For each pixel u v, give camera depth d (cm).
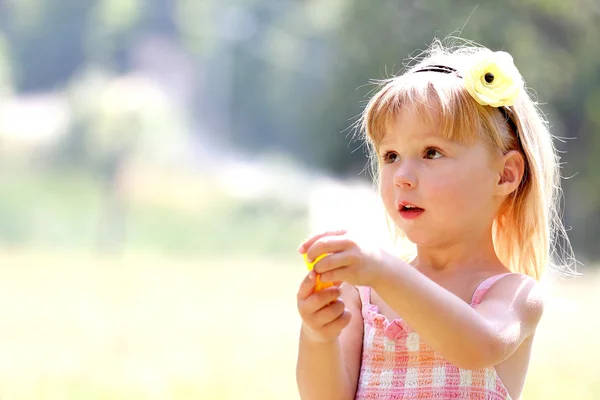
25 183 4566
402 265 291
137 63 7356
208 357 1024
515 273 332
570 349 966
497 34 3130
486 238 339
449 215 325
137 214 4253
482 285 328
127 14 7406
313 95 5197
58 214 4203
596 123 3300
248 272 2327
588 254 3225
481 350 294
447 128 323
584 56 3284
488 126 330
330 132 3894
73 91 5697
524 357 334
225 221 4188
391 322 332
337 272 287
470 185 326
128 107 4934
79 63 7394
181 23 7412
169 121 5175
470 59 342
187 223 4166
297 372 328
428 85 329
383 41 3406
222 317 1441
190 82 7256
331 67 4125
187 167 4875
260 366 936
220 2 7288
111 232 4031
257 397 749
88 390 810
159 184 4469
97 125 4853
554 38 3344
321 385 323
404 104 329
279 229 4041
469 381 321
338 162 3906
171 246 3862
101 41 7350
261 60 6950
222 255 3303
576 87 3306
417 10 3347
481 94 325
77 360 1035
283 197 4338
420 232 329
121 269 2422
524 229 348
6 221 4100
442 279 336
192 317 1445
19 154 4912
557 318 1241
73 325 1361
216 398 748
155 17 7562
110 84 5403
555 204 393
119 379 881
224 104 7056
